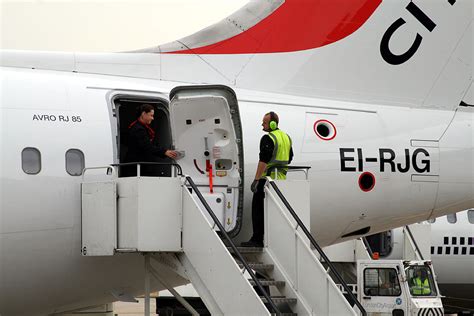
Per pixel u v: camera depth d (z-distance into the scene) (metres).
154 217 18.64
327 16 23.06
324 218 22.44
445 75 23.58
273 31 22.95
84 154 20.23
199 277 18.72
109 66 22.06
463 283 41.81
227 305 18.06
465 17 23.66
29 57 21.61
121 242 18.97
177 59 22.48
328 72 23.02
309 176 22.00
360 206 22.58
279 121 22.05
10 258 19.77
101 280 21.05
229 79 22.56
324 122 22.42
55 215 19.83
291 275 19.50
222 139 20.12
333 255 33.31
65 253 20.11
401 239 39.81
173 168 19.17
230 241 18.34
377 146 22.62
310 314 18.97
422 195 23.02
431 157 23.02
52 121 20.20
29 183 19.66
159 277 20.05
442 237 41.12
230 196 20.16
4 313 21.19
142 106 20.83
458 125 23.41
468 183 23.30
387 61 23.28
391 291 31.75
